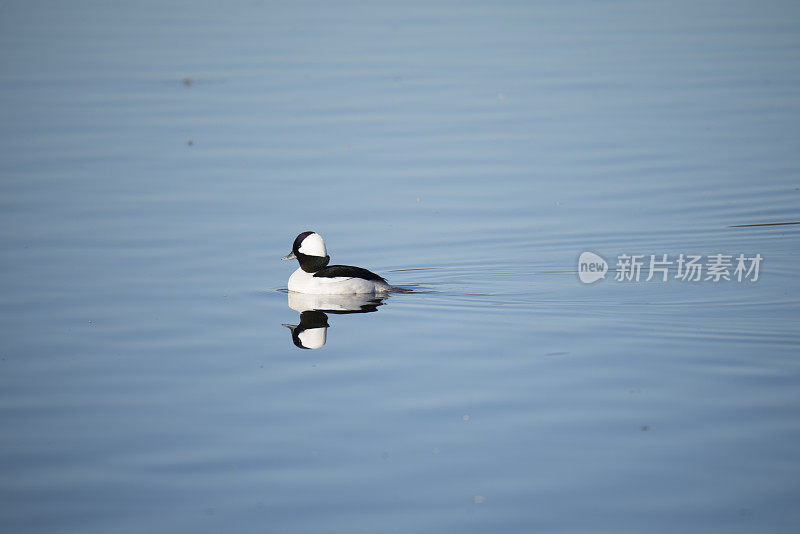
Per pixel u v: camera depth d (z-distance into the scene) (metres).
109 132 27.45
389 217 21.25
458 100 30.75
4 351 14.58
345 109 29.92
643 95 30.81
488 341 14.93
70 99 30.97
